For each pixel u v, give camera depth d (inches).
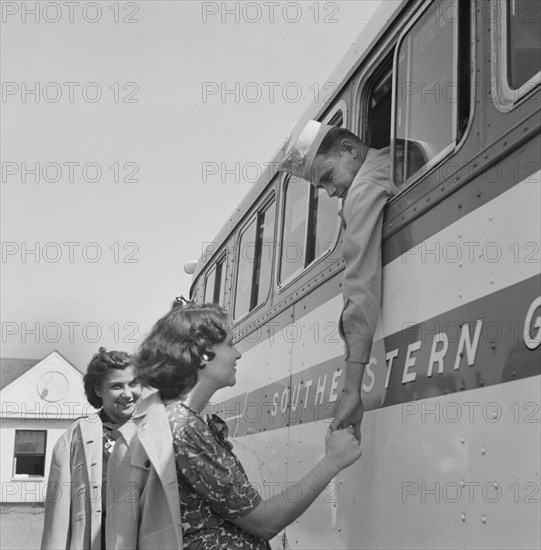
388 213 135.9
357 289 134.7
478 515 102.0
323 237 175.8
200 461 108.1
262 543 113.3
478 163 109.6
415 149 131.4
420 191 125.1
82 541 142.6
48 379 1434.5
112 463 118.9
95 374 158.2
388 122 161.9
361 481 138.6
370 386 137.0
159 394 116.9
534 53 101.7
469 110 115.3
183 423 109.9
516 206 99.6
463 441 106.5
